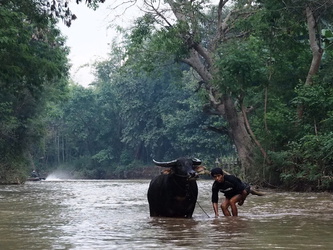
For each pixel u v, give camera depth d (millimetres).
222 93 25578
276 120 23469
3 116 37219
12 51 24875
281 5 24438
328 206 12727
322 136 20375
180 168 9867
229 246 5777
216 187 10172
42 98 40812
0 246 5949
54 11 25625
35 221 9141
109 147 71375
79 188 27078
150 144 63000
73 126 72812
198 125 55188
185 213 10062
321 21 25672
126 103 62344
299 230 7363
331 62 24266
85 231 7465
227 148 53406
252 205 13133
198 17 31484
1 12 23016
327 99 21609
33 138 40688
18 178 38438
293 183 21938
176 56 32594
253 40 26297
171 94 59812
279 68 25672
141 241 6289
